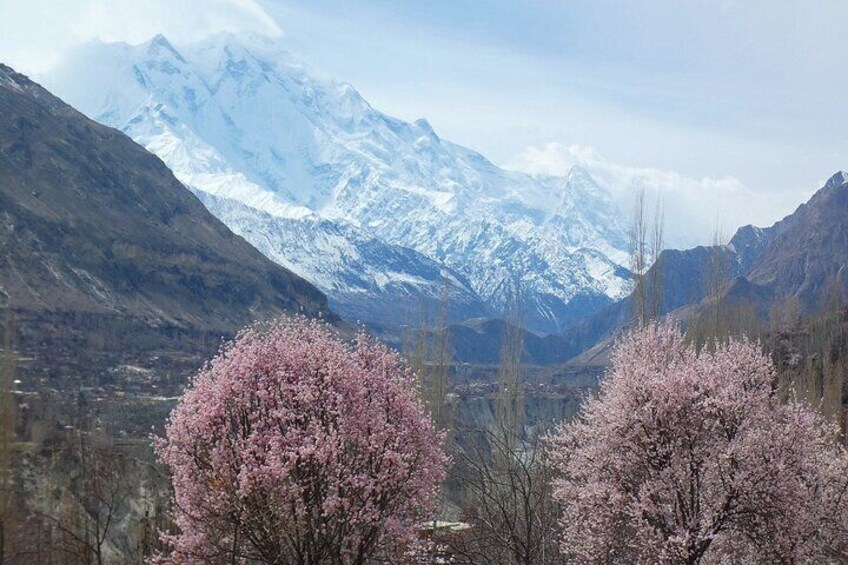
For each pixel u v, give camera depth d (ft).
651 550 82.33
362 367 65.21
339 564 58.90
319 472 58.49
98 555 72.23
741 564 86.22
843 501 92.94
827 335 241.14
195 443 60.49
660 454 86.33
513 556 67.97
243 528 58.90
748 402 86.84
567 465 91.15
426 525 72.18
